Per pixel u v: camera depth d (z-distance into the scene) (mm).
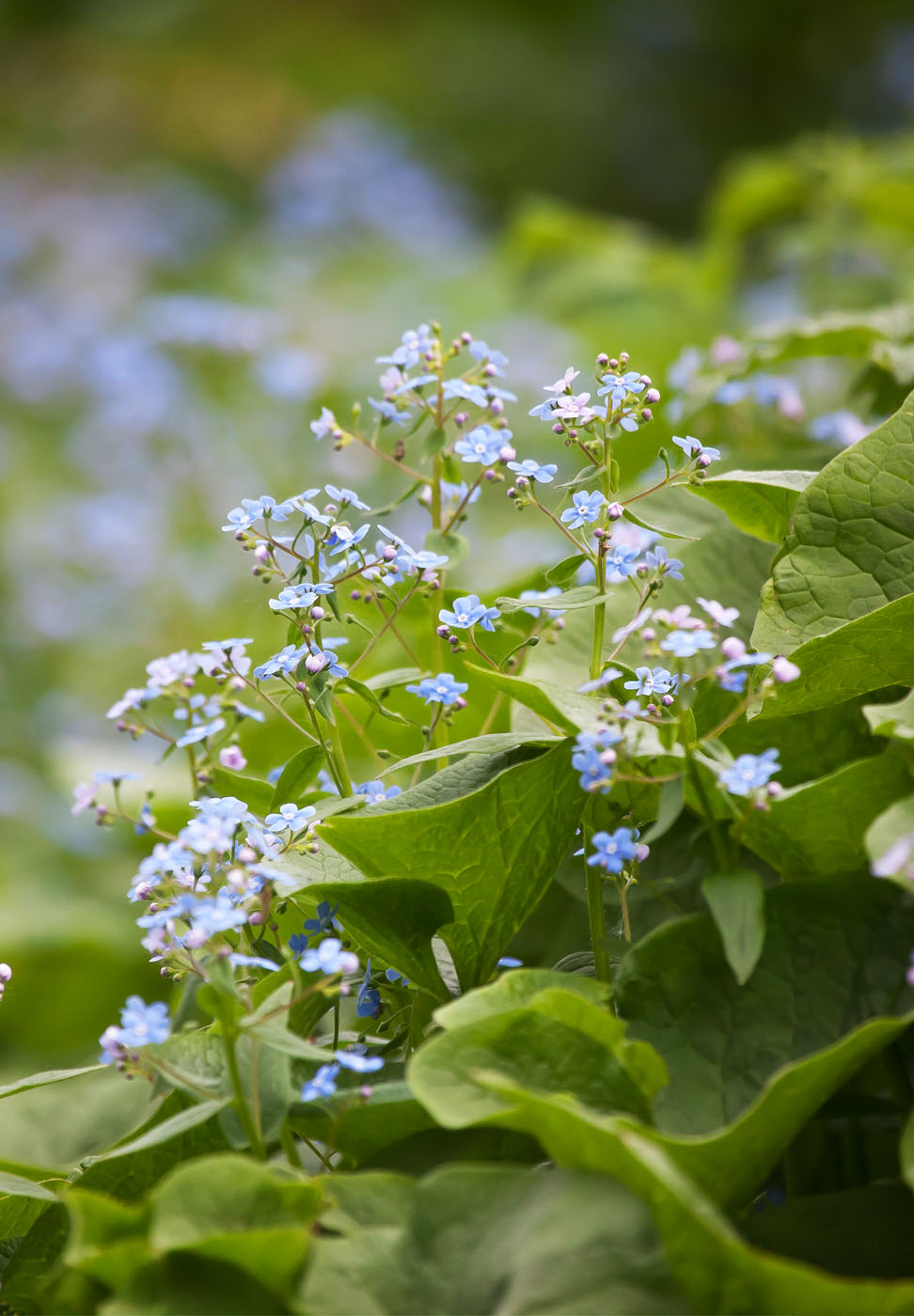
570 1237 604
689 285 1322
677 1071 624
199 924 612
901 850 604
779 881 672
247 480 1205
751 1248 604
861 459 663
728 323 1344
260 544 653
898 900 630
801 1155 652
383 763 695
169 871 650
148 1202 604
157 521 1278
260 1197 606
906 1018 607
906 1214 618
